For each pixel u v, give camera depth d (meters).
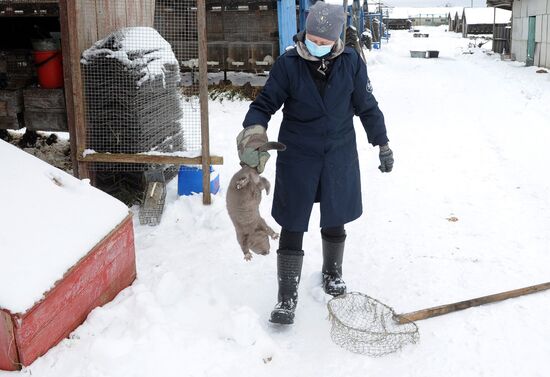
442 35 61.56
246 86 12.04
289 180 3.36
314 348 3.23
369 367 3.06
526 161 7.03
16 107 5.68
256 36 12.84
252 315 3.27
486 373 3.00
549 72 18.33
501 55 25.06
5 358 2.77
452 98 12.62
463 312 3.55
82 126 5.17
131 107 5.30
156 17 6.90
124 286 3.66
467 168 6.77
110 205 3.58
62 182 3.51
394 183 6.22
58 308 2.94
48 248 2.98
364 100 3.38
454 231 4.86
